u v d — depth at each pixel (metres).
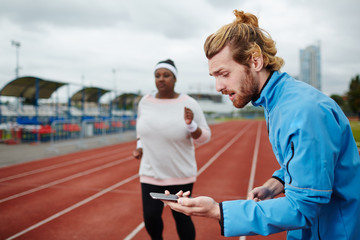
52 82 15.98
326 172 0.68
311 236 0.85
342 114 0.78
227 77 0.87
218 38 0.86
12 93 15.89
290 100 0.77
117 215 3.71
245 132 20.14
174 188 2.12
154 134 2.09
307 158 0.68
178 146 2.09
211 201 0.78
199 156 9.01
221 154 9.41
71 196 4.61
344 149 0.76
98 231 3.20
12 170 6.84
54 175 6.24
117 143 13.57
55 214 3.75
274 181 1.11
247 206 0.75
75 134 14.89
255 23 0.92
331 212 0.80
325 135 0.69
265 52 0.86
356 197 0.77
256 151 10.06
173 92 2.27
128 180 5.74
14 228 3.29
